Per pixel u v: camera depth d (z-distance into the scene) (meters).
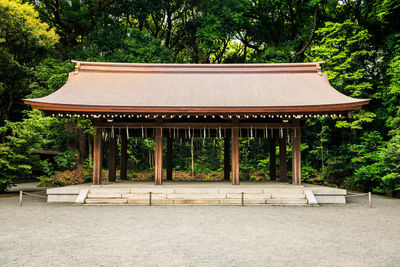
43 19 22.61
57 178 17.55
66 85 13.70
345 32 18.34
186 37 27.56
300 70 15.59
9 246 5.73
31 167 15.54
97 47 21.25
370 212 9.77
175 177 20.27
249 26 26.08
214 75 15.79
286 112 11.80
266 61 22.94
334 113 11.95
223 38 23.89
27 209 10.16
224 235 6.60
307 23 25.16
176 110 11.48
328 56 18.72
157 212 9.59
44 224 7.75
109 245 5.79
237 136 12.68
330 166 18.66
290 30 26.42
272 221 8.18
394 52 17.94
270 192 11.92
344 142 19.97
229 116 12.12
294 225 7.69
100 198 11.57
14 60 19.30
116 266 4.62
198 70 16.00
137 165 25.45
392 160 13.87
